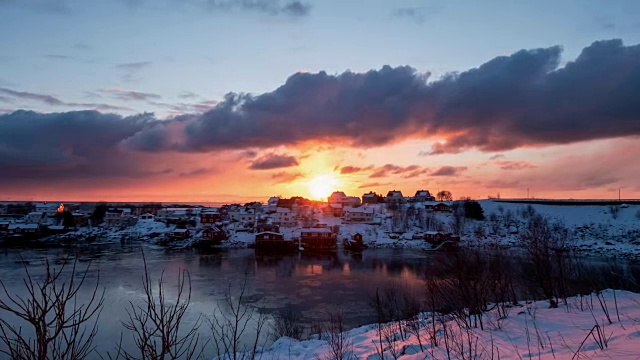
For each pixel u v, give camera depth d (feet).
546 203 346.95
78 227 344.08
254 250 239.71
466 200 372.17
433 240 253.03
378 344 33.88
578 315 29.30
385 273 157.69
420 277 146.72
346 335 43.73
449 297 45.93
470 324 31.58
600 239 241.55
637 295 34.78
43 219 367.86
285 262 190.90
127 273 148.77
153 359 13.73
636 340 20.02
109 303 96.58
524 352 22.31
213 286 129.59
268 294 118.73
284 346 40.81
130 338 68.49
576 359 18.89
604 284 49.49
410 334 35.04
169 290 119.96
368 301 107.76
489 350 23.95
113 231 325.01
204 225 328.70
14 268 151.43
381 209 376.68
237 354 36.22
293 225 326.24
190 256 209.97
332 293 120.26
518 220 305.73
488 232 277.44
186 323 84.23
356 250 238.27
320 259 202.18
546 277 44.65
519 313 33.30
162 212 442.91
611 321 25.68
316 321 89.15
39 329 10.59
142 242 277.64
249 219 356.18
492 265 51.60
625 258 184.34
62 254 204.85
